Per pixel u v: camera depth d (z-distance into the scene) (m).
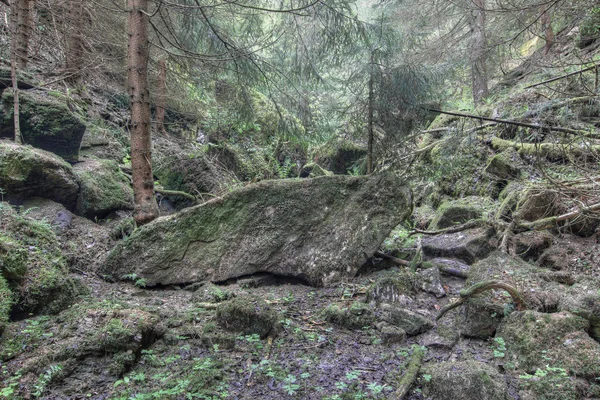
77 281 4.29
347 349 3.47
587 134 6.34
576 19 7.75
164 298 4.57
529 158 7.32
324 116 7.01
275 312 3.80
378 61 6.01
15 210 5.01
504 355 3.29
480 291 3.72
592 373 2.83
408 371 3.00
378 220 5.17
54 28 8.41
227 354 3.34
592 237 5.07
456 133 7.85
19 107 5.95
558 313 3.35
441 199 8.42
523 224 5.44
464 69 11.29
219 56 6.24
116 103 10.45
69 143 6.45
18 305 3.54
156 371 3.11
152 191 5.67
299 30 6.59
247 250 5.07
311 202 5.27
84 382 2.93
